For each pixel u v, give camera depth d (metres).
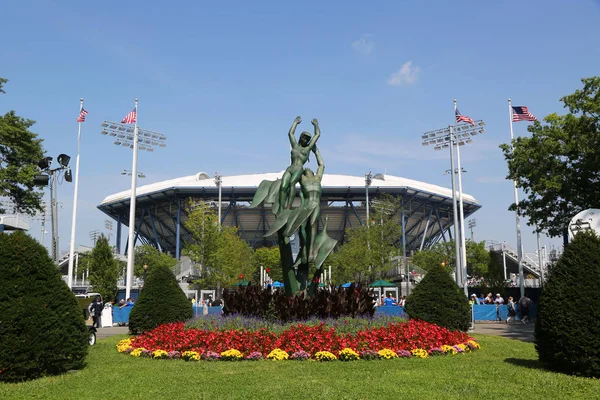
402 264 60.09
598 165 28.23
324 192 84.44
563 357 11.25
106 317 32.94
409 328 15.35
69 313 12.10
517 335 24.03
